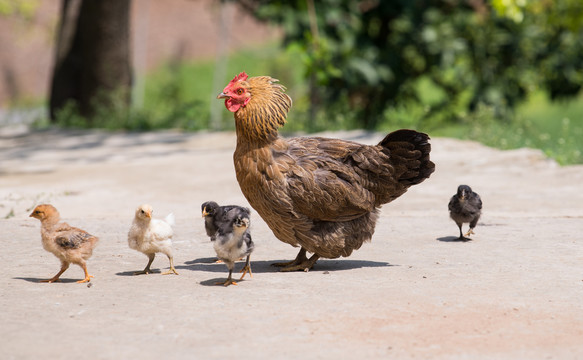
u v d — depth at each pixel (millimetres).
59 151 21578
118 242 9922
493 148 18969
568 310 6449
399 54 27609
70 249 7547
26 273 8117
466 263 8422
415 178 8422
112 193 14734
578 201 12891
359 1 26062
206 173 16641
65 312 6453
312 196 7961
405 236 10250
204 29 59719
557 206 12516
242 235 7391
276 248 9727
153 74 53094
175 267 8508
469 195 9672
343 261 8758
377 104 28859
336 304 6660
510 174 15438
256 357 5281
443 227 10875
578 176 14805
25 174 17484
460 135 22953
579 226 10633
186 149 20750
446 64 26875
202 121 27406
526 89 29562
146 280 7754
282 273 8141
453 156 17453
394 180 8344
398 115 27344
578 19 27281
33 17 51375
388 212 12289
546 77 29719
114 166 18203
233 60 54688
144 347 5492
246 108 8055
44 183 16078
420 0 27406
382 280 7633
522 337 5742
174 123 27406
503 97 28203
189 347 5492
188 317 6270
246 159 8102
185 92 48531
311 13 24094
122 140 23297
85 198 14312
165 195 14438
